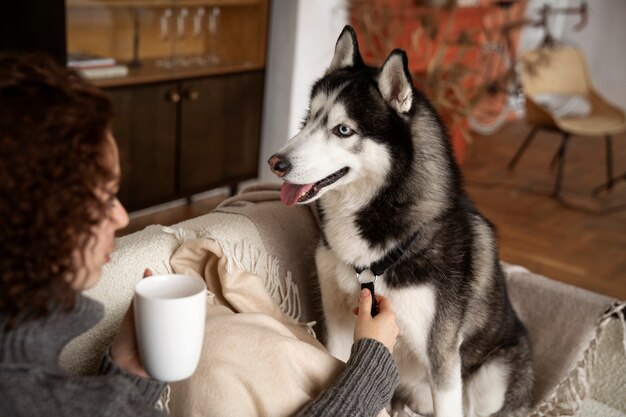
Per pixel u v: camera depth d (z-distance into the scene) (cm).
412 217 126
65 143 60
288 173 128
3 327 63
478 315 146
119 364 82
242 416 91
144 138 303
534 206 414
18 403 62
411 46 404
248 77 350
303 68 365
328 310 144
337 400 89
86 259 67
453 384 136
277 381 93
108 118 66
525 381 162
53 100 60
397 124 126
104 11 301
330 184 130
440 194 129
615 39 632
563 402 172
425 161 129
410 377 152
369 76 132
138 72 305
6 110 58
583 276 318
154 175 315
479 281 141
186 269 124
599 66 652
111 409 65
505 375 158
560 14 662
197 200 370
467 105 408
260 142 376
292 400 93
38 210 59
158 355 73
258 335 98
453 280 132
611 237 371
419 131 130
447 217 132
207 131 336
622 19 622
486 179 463
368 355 96
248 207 150
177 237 128
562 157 432
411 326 133
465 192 147
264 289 123
